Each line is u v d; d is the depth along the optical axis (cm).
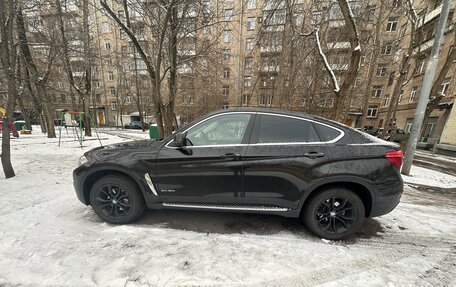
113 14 611
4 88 795
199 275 193
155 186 274
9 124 462
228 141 266
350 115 2630
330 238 262
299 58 1070
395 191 251
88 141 1170
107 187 284
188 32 686
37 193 383
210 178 264
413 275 205
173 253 223
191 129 273
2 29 421
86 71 1355
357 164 248
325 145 254
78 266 198
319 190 262
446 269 216
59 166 577
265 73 1560
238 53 2141
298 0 741
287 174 254
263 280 191
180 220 299
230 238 258
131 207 281
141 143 304
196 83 1902
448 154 1325
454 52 758
